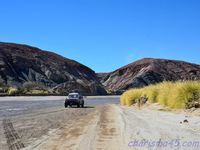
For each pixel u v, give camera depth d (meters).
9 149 12.36
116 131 16.34
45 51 198.88
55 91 133.12
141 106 36.38
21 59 170.38
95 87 160.00
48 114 29.59
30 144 13.34
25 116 27.19
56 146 12.77
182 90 26.20
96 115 27.55
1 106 45.03
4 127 19.19
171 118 21.25
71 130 17.39
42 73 169.00
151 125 18.16
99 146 12.44
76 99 43.47
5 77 150.62
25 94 104.62
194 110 23.91
